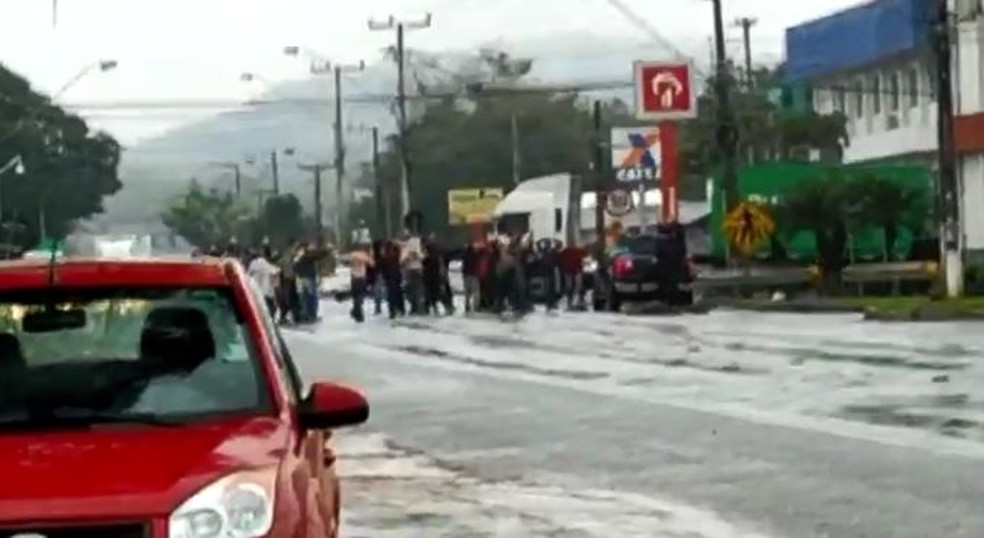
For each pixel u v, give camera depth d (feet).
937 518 46.96
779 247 208.13
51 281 31.96
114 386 30.27
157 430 28.58
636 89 228.63
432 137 458.50
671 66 227.81
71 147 411.75
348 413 30.40
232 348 31.17
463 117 464.24
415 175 456.04
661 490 54.13
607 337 131.23
